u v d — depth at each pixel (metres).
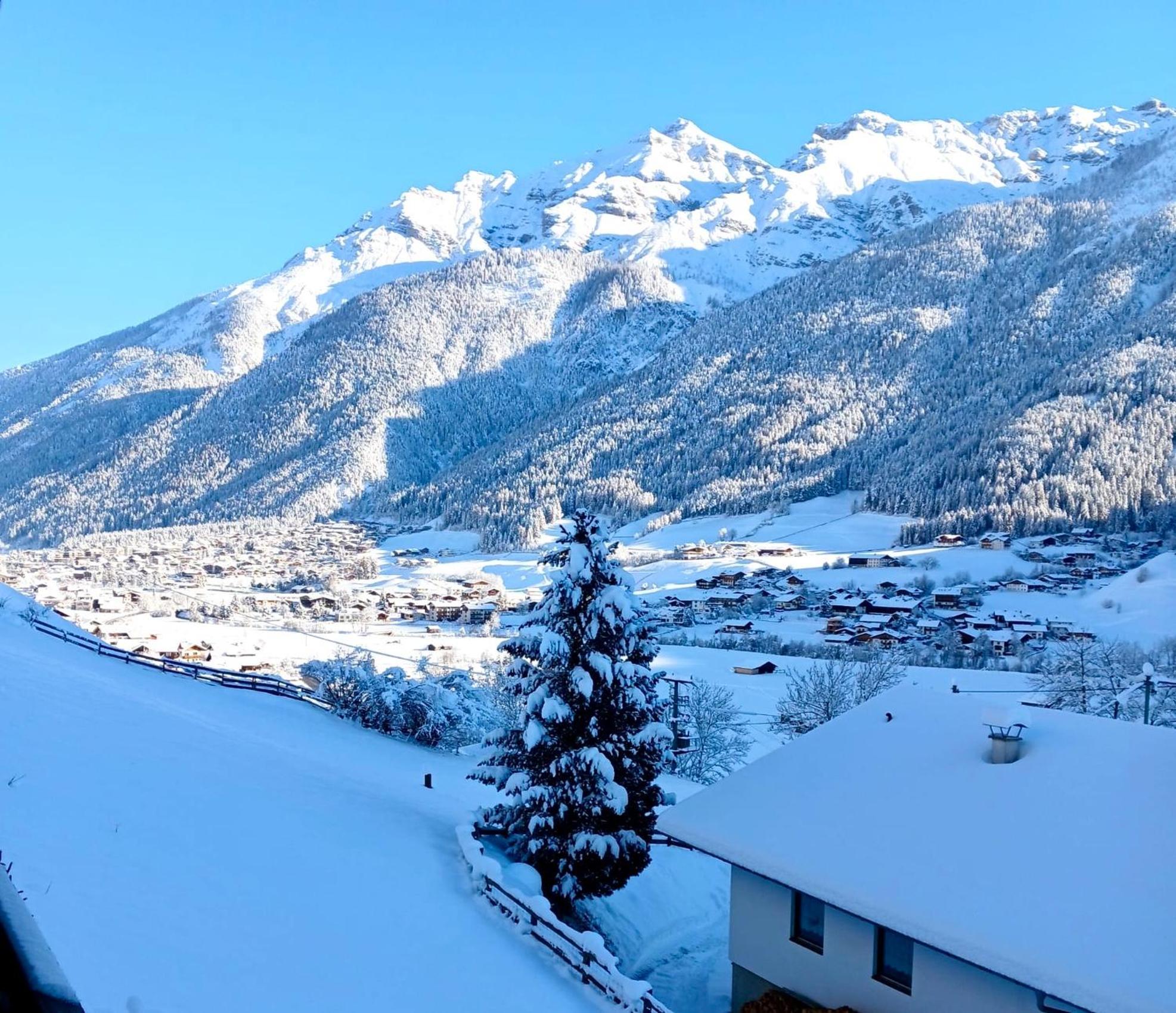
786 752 17.55
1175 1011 9.73
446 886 16.38
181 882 12.33
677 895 22.80
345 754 27.59
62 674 24.08
